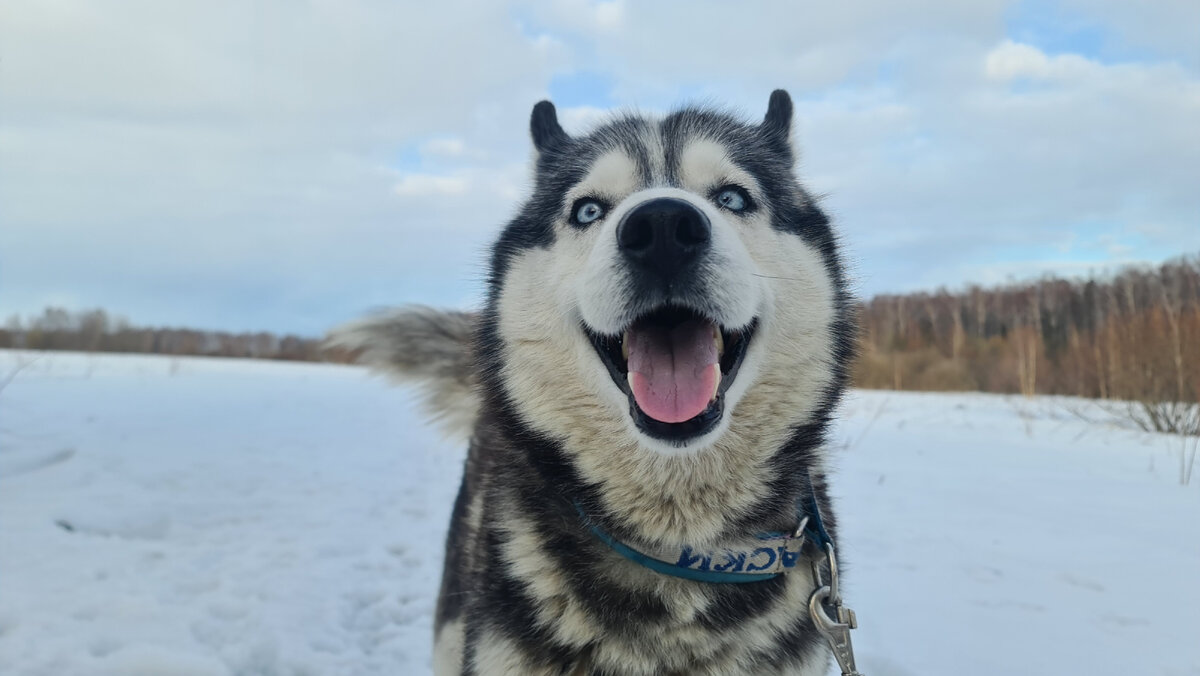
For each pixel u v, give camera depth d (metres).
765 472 0.34
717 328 0.33
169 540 0.75
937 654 0.50
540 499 0.34
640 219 0.30
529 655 0.31
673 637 0.30
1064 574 0.65
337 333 0.70
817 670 0.33
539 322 0.36
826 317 0.37
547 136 0.50
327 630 0.57
